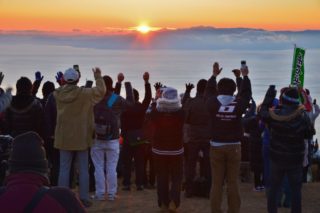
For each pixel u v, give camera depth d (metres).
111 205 8.34
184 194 9.22
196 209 8.16
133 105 8.63
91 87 8.12
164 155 7.63
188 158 8.85
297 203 6.89
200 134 8.62
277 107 6.93
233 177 7.22
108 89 8.42
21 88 7.93
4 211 2.77
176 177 7.74
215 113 7.11
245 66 7.84
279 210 8.20
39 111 8.02
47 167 2.99
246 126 9.74
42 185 2.91
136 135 9.32
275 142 6.88
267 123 6.95
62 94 7.77
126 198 8.89
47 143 8.38
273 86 7.05
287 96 6.80
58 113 7.81
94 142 8.49
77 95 7.73
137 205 8.38
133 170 12.29
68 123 7.75
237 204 7.26
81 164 7.96
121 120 9.38
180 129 7.64
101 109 8.39
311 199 9.16
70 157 7.90
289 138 6.77
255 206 8.54
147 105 9.23
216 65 8.51
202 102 8.56
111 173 8.62
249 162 10.83
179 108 7.60
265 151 8.30
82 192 8.05
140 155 9.52
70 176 8.57
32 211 2.77
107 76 8.45
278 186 7.00
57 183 8.50
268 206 7.06
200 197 8.94
